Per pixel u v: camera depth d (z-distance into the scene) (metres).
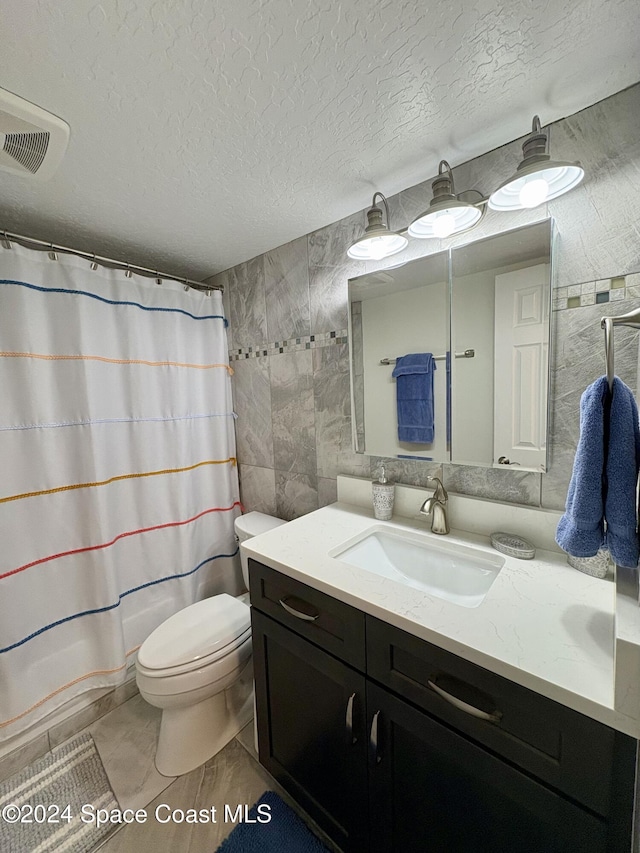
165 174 1.09
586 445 0.65
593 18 0.66
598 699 0.54
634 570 0.67
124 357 1.58
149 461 1.66
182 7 0.62
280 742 1.09
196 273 2.01
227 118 0.88
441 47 0.72
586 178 0.91
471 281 1.12
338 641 0.88
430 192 1.18
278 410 1.78
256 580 1.09
